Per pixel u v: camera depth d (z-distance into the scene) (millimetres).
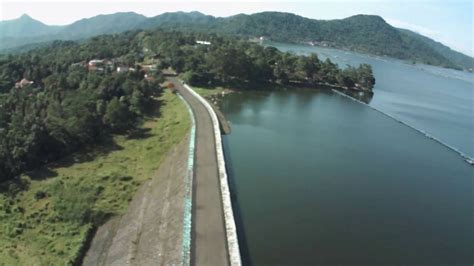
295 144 130625
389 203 95375
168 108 164375
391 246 78125
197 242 67125
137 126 146250
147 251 74625
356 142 138375
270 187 97875
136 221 87938
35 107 155000
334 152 126250
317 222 83750
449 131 167375
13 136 117750
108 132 139750
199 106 159375
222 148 115062
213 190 85375
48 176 110688
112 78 178250
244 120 154125
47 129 124375
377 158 124500
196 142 114875
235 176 102750
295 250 73750
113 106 142125
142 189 103250
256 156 117375
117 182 106188
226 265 61875
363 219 87062
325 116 170250
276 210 87312
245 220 82562
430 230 85250
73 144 127562
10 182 105625
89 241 83938
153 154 123125
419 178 112000
